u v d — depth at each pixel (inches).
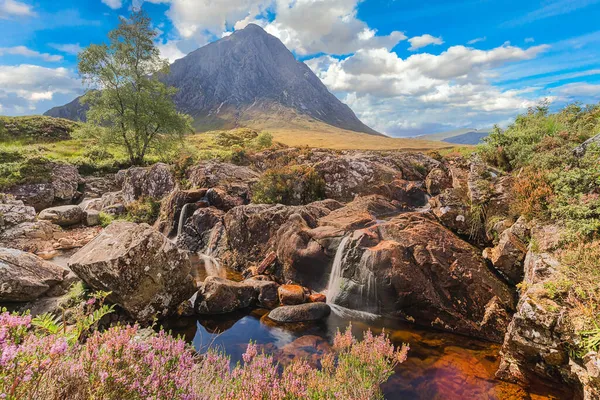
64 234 725.3
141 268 361.7
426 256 404.5
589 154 392.5
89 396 104.3
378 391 214.1
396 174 749.9
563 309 237.0
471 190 479.2
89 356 111.4
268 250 558.6
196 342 338.6
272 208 604.4
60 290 387.2
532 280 301.0
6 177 981.2
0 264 352.5
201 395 145.6
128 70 1370.6
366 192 706.8
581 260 277.7
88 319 130.1
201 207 744.3
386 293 400.8
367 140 5374.0
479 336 351.9
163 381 124.1
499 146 590.2
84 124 1395.2
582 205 332.5
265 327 373.7
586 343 210.4
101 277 343.0
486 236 446.9
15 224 673.0
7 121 2084.2
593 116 595.5
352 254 434.3
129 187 1036.5
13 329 93.7
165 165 1021.2
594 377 194.5
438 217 504.4
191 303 424.5
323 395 169.6
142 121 1362.0
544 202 375.6
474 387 266.4
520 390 260.7
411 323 388.2
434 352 321.7
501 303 362.0
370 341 243.9
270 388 152.9
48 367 94.3
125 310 360.2
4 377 84.7
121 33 1333.7
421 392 259.9
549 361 240.5
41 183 1008.9
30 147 1503.4
